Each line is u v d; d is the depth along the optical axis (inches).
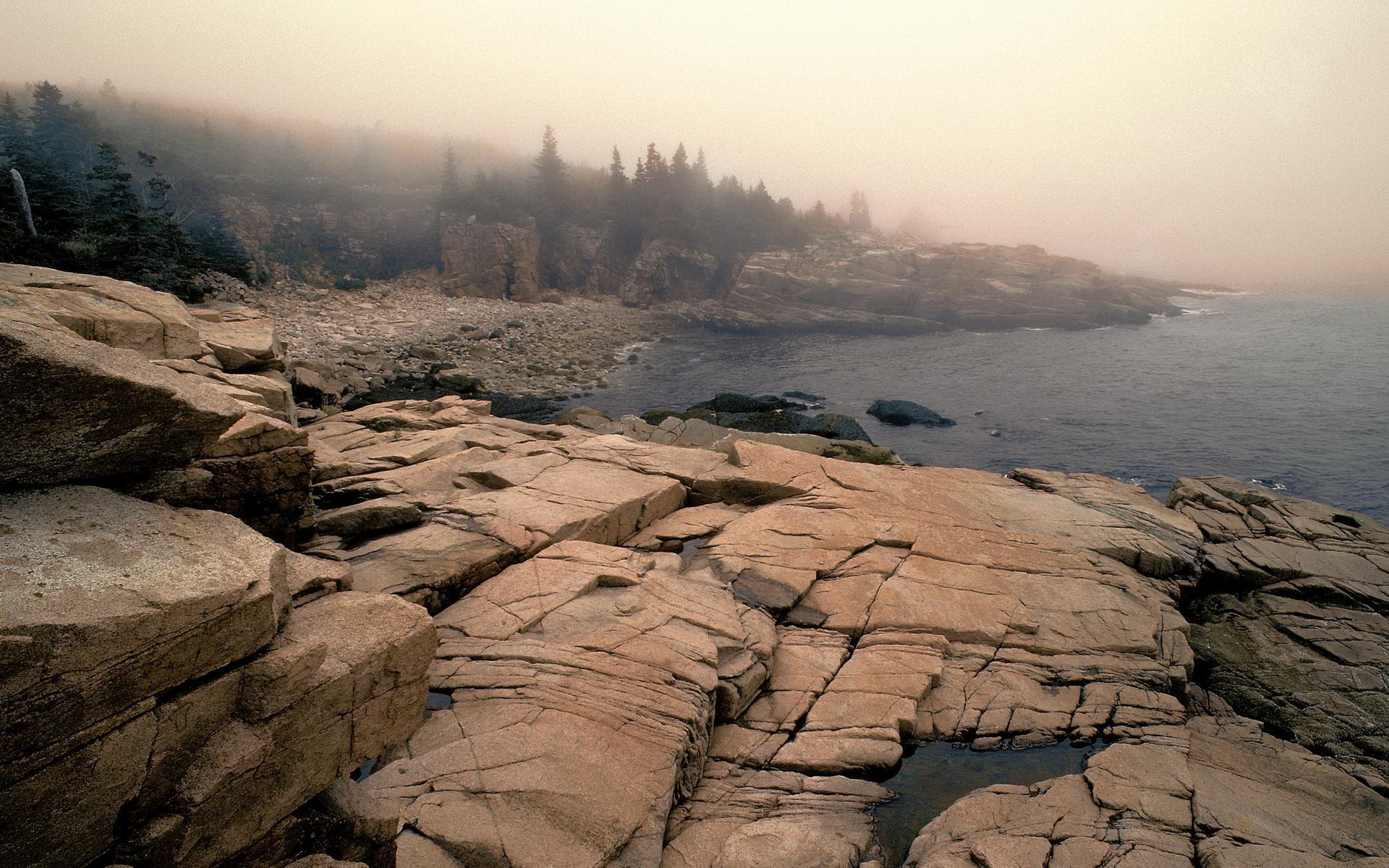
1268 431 1475.1
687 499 629.9
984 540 557.3
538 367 2039.9
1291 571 578.6
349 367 1718.8
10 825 118.2
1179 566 561.3
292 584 204.8
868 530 552.1
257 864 162.1
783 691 377.4
